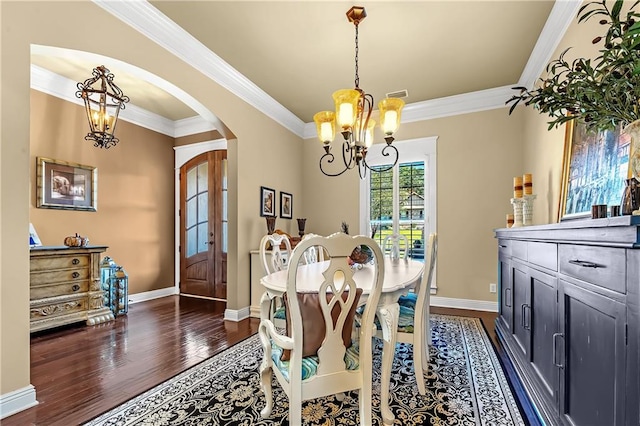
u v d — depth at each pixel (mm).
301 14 2414
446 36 2688
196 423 1646
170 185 5062
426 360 2201
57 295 3176
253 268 3729
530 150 3430
